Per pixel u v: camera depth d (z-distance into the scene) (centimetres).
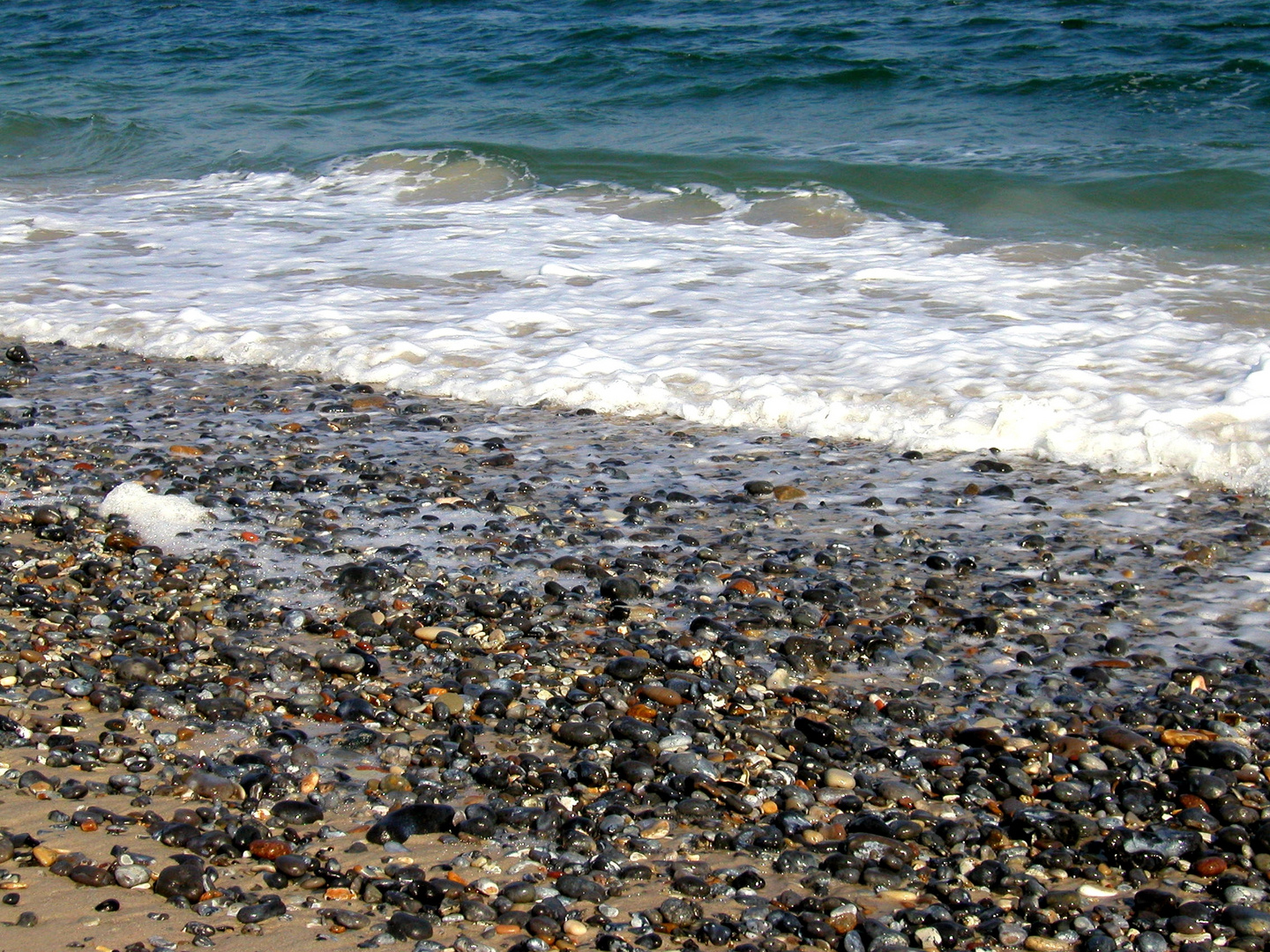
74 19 2667
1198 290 859
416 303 879
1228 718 378
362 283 937
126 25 2569
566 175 1314
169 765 346
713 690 394
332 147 1484
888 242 1046
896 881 302
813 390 684
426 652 421
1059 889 300
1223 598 462
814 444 632
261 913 275
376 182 1337
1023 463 600
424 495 566
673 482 584
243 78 1966
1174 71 1538
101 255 1046
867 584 473
